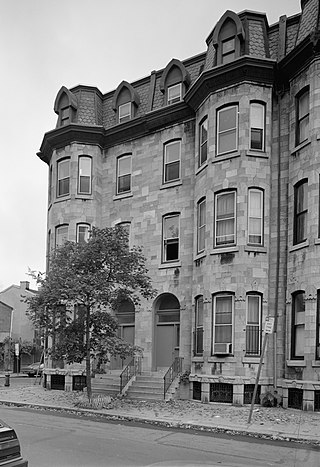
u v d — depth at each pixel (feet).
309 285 52.80
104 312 55.57
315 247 52.95
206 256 60.75
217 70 61.26
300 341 54.24
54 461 28.43
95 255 53.57
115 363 72.95
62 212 78.79
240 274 57.26
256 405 54.49
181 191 69.51
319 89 55.01
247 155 59.41
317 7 56.59
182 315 65.82
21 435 36.65
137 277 55.57
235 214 59.00
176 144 71.82
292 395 53.21
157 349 69.10
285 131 60.54
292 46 61.87
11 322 166.50
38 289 54.85
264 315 57.06
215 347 57.98
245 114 60.03
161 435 37.88
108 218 77.46
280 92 61.72
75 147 78.84
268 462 29.40
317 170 53.93
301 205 56.85
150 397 59.21
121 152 77.66
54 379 74.33
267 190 59.41
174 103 70.18
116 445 33.58
